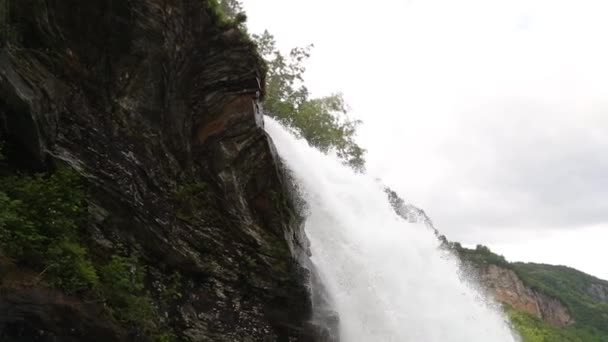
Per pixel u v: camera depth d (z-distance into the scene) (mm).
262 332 13039
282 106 35688
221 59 13953
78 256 8969
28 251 8219
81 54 11094
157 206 11531
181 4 12969
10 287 7691
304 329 13891
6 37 9227
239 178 13648
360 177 23969
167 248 11414
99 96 11234
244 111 14031
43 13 10344
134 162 11367
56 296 8273
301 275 13992
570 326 98438
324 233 18844
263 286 13188
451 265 27219
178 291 11570
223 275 12508
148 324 10148
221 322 12211
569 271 155750
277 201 14328
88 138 10617
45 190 9227
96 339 8883
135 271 10383
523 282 97250
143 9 12062
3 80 8812
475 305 27766
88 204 10070
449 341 22562
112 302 9414
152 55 12234
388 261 21578
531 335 45594
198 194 12648
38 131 9438
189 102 13422
